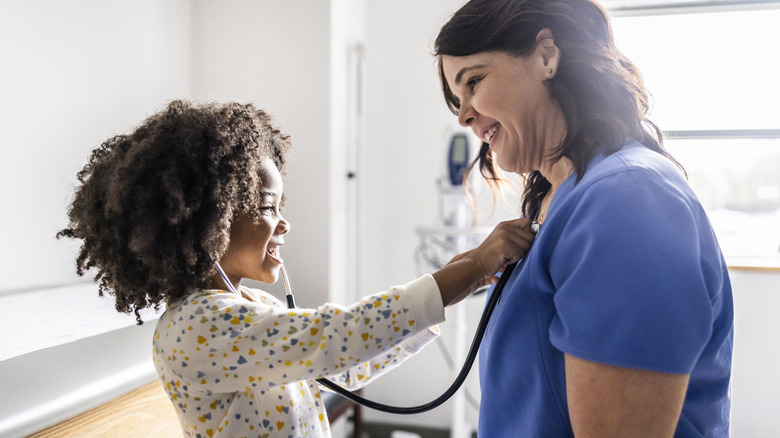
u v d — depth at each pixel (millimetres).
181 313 784
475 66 706
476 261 765
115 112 2090
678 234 534
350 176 2490
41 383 960
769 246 2375
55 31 1869
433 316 742
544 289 628
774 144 2330
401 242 2688
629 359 519
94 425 1019
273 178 896
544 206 858
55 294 1729
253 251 870
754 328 2172
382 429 2713
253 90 2316
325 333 728
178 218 756
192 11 2381
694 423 631
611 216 553
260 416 832
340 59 2336
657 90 2381
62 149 1914
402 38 2639
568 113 671
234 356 745
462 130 2545
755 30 2283
